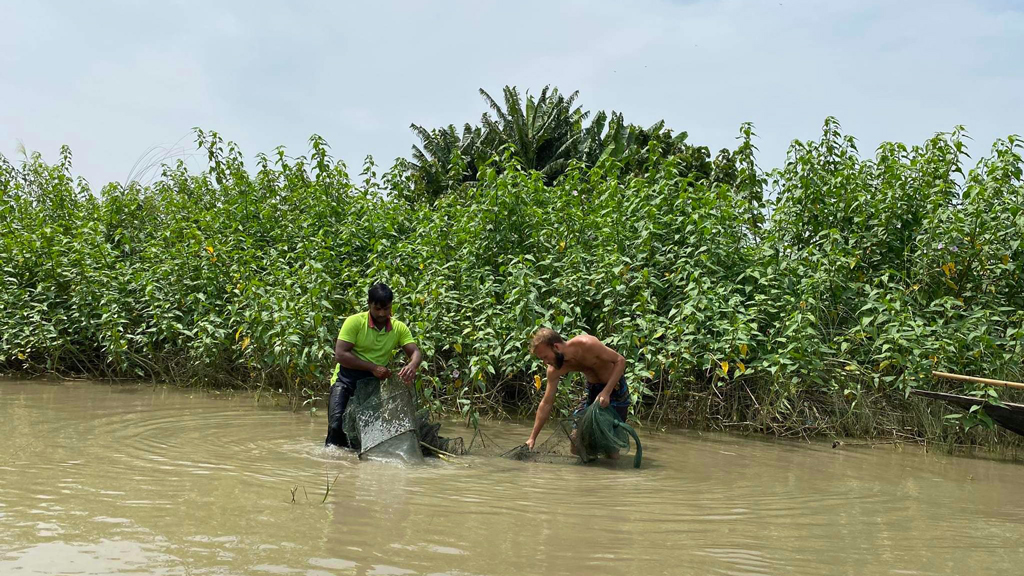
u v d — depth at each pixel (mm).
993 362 7945
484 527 4215
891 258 9352
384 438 6215
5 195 13172
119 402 8547
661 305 8922
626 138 33844
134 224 12547
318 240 9984
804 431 8430
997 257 8641
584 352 6688
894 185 9359
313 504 4535
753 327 8047
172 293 10453
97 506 4270
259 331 8898
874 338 8406
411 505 4637
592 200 10195
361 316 6785
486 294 8719
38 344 10266
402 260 9445
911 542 4402
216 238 10641
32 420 7133
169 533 3816
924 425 8172
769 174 9930
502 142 34969
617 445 6457
